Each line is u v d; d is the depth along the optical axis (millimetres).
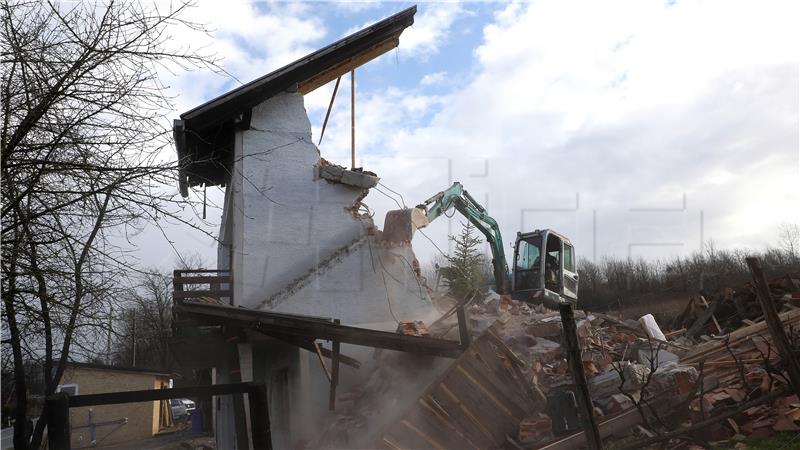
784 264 34000
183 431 32094
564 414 9445
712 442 8320
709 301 18906
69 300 6086
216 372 19312
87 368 28500
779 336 7230
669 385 9492
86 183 5914
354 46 16797
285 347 15367
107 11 6059
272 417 16094
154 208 6156
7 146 5594
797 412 8109
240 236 15516
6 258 5648
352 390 13422
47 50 5938
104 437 26703
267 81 15898
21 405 6895
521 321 13141
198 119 14844
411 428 9758
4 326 6191
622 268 40469
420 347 11211
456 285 25250
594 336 12625
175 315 13141
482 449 9852
